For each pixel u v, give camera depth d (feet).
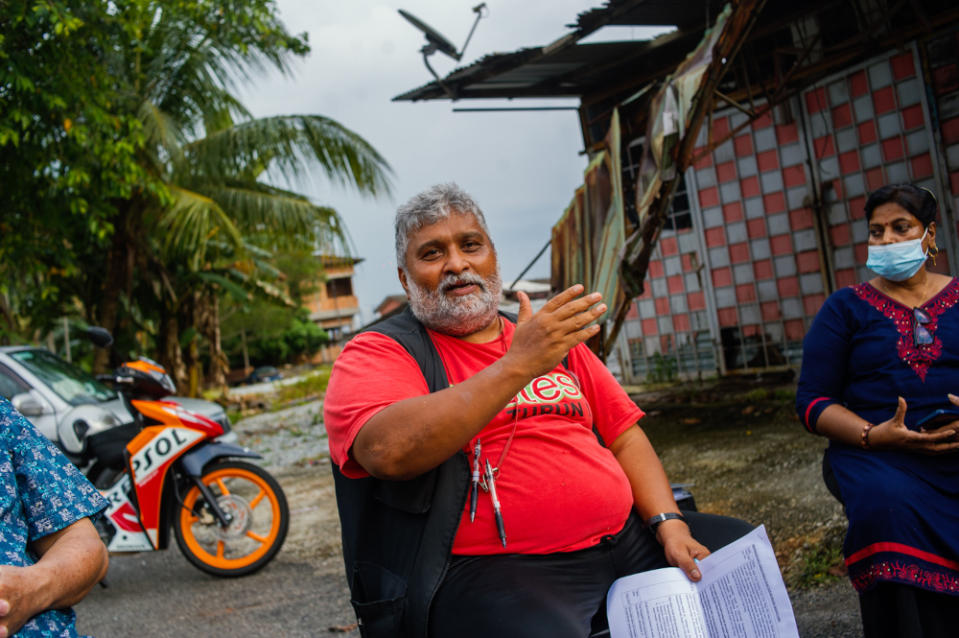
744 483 15.26
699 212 28.35
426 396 5.91
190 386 51.88
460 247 7.11
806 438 17.84
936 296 8.25
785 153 26.16
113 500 14.66
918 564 7.08
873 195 8.43
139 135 27.61
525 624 5.83
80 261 41.47
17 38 23.30
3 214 28.48
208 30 33.40
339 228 39.60
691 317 29.30
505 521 6.44
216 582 14.90
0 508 4.87
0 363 20.26
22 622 4.63
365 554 6.49
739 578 6.27
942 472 7.53
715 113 27.50
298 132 36.06
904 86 22.91
